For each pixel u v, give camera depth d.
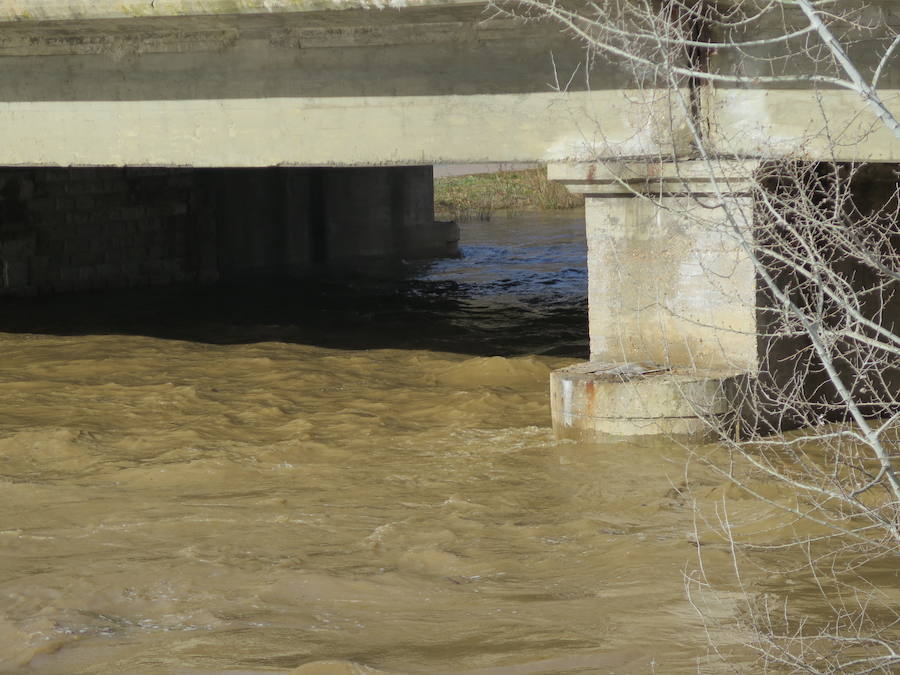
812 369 15.96
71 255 30.95
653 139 14.70
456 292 30.58
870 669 7.41
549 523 11.88
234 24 17.08
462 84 16.36
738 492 12.31
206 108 18.33
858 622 8.70
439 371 19.97
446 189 54.59
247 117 18.05
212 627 9.47
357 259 37.16
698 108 14.75
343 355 21.94
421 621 9.41
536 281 32.00
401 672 8.30
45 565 11.16
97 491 13.63
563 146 15.75
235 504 12.91
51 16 17.42
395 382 19.47
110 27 17.88
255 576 10.60
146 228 32.38
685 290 15.13
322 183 36.50
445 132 16.62
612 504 12.40
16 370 21.27
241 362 21.39
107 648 9.16
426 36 16.44
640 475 13.39
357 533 11.81
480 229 44.22
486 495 12.95
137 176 32.06
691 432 14.42
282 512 12.58
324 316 27.27
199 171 33.38
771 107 14.52
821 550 10.39
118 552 11.45
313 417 17.03
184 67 18.34
